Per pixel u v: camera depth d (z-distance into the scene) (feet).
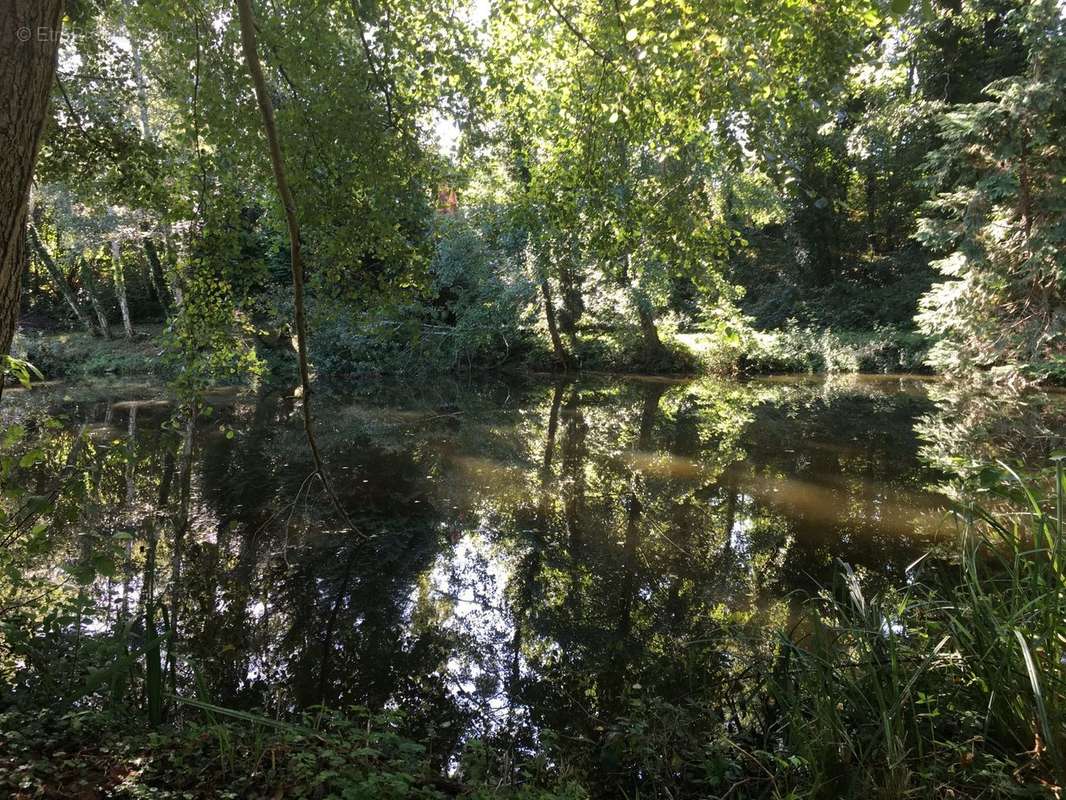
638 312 70.64
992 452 33.63
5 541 13.47
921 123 67.51
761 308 92.38
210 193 22.12
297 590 19.75
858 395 57.98
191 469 32.94
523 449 38.86
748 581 19.89
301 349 17.01
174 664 13.43
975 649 10.20
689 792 10.52
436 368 74.90
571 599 19.12
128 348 76.02
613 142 19.27
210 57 18.43
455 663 15.58
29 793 7.84
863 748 9.75
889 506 26.61
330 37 17.83
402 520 26.23
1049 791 8.07
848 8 14.89
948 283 58.29
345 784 8.20
